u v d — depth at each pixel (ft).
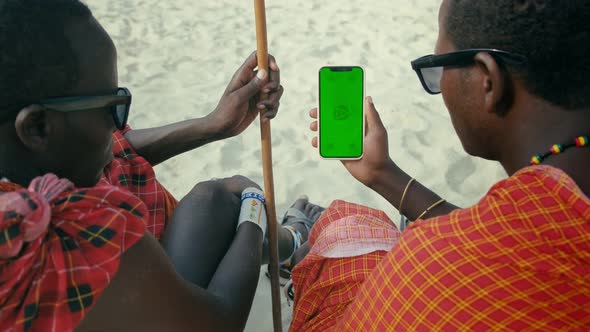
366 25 13.47
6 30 2.79
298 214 7.29
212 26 13.65
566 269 2.51
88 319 3.08
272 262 5.38
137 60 12.28
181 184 8.80
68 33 3.01
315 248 4.73
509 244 2.60
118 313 3.18
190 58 12.37
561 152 2.81
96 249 2.89
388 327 3.07
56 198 2.82
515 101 3.01
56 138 3.13
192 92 11.23
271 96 4.85
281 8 14.35
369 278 3.30
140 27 13.56
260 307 6.66
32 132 3.00
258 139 9.75
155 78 11.67
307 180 8.75
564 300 2.57
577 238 2.48
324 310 4.55
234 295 4.44
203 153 9.41
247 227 5.10
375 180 4.93
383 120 9.98
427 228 2.93
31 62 2.86
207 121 5.25
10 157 3.04
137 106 10.77
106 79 3.27
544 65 2.77
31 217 2.64
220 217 5.16
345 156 4.79
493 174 8.71
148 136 5.47
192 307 3.69
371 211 5.27
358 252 4.48
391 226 4.99
